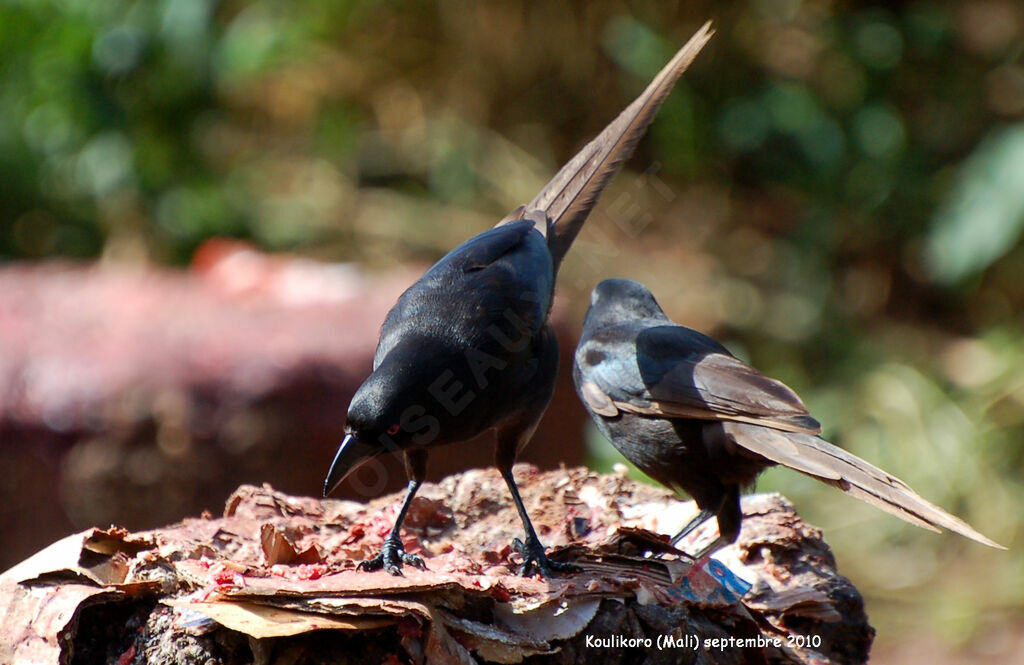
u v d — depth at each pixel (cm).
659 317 806
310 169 1809
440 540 745
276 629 533
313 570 603
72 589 594
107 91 1614
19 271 1349
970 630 1295
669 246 1770
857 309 1762
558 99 1836
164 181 1680
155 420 945
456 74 1841
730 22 1805
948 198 1723
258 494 752
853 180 1777
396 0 1809
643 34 1747
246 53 1652
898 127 1781
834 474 652
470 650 572
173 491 950
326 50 1811
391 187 1839
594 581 617
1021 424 1566
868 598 1371
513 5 1808
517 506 686
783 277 1747
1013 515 1470
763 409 691
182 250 1683
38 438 950
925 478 1523
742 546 746
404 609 548
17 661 573
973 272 1647
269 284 1193
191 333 1009
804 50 1814
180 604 552
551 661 592
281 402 953
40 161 1677
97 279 1269
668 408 719
